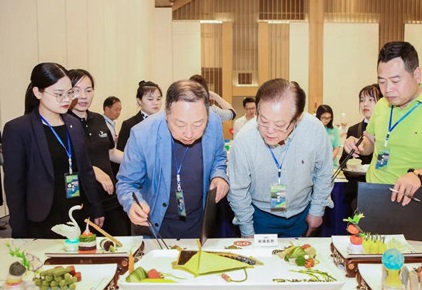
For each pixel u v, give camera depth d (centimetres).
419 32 904
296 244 167
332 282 120
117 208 266
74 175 195
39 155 187
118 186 172
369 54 904
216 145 178
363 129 336
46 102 182
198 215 183
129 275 126
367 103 330
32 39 362
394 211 157
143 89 332
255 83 896
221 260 139
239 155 175
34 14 365
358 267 135
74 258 144
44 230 191
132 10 699
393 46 164
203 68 898
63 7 419
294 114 150
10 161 184
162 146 168
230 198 184
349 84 906
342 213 305
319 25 897
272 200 179
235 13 893
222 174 177
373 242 147
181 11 897
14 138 184
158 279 127
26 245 168
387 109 191
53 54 396
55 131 192
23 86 352
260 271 136
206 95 148
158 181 172
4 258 155
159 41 893
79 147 198
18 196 186
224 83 890
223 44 887
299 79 903
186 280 129
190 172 175
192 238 182
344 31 900
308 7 896
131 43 696
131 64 696
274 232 196
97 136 259
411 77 164
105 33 559
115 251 152
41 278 127
